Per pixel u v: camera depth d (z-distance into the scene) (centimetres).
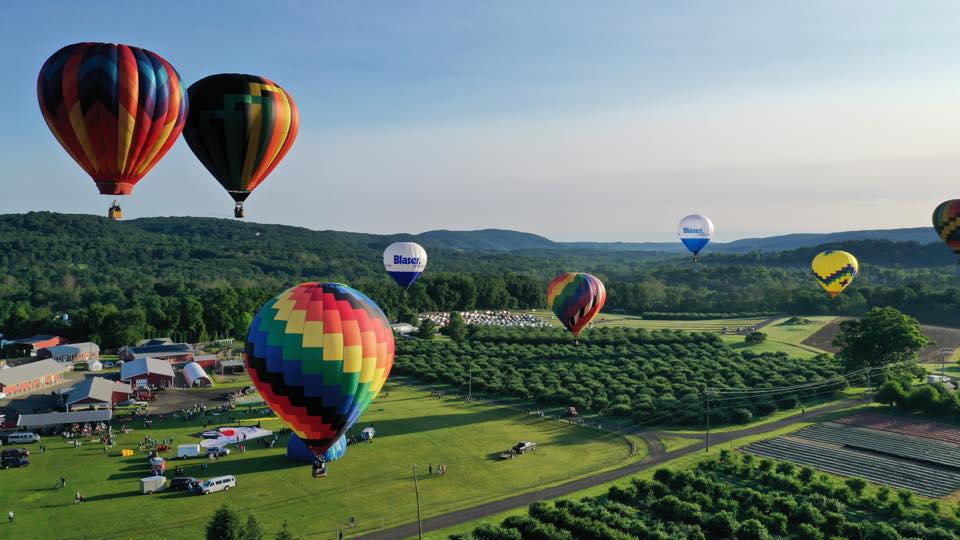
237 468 6988
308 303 4669
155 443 7819
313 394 4584
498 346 14738
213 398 10294
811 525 5312
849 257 13050
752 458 7156
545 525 5238
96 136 4616
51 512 5809
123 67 4541
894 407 9412
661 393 10100
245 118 5088
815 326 17475
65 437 8062
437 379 11475
